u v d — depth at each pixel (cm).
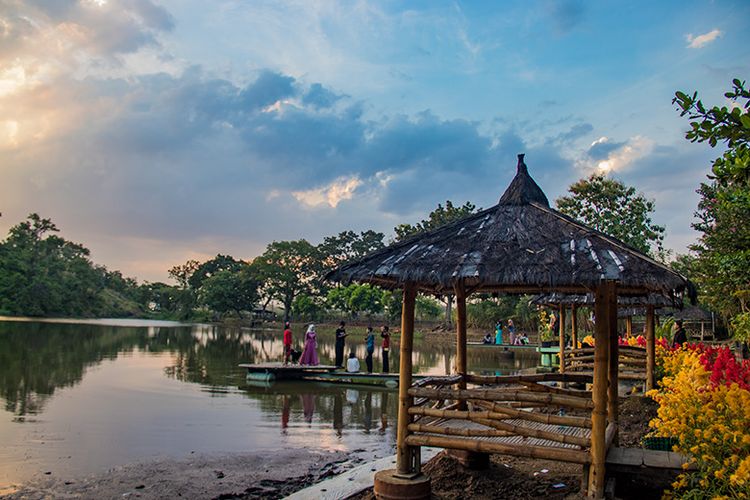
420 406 547
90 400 1188
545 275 459
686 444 466
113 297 9512
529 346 3125
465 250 514
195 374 1717
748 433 434
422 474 539
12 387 1330
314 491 577
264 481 675
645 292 666
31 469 702
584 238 505
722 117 399
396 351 3189
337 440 900
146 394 1297
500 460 664
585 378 680
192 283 9544
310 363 1717
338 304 6238
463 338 680
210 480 675
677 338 1275
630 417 849
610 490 466
